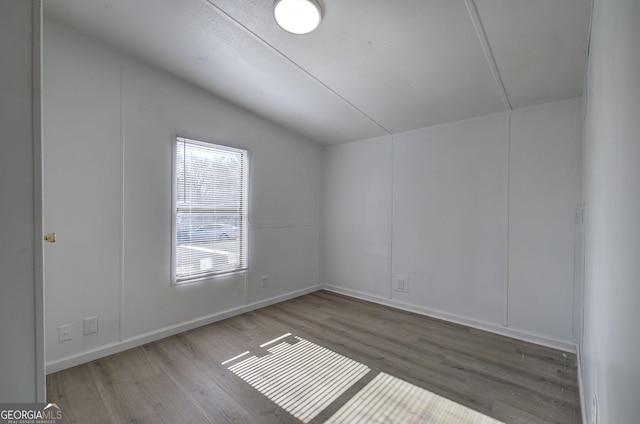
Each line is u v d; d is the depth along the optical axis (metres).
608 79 0.92
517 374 2.16
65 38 2.22
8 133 0.85
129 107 2.54
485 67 2.20
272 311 3.49
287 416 1.74
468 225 3.05
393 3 1.72
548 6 1.60
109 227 2.45
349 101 2.99
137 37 2.33
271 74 2.66
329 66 2.43
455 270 3.14
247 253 3.47
